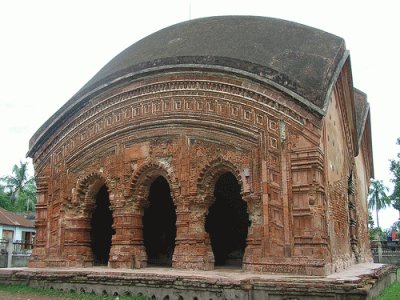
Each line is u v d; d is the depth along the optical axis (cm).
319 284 903
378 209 6588
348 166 1736
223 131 1302
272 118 1222
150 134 1433
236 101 1291
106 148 1527
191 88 1377
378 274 1231
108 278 1171
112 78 1507
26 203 5956
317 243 1105
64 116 1645
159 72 1420
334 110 1480
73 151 1617
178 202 1345
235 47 1377
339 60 1302
